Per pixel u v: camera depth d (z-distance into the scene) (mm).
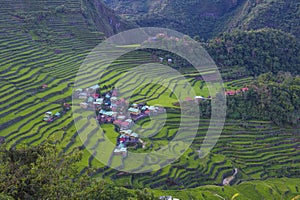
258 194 33250
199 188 32281
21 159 18172
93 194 17141
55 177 16672
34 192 16203
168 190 30781
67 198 15977
